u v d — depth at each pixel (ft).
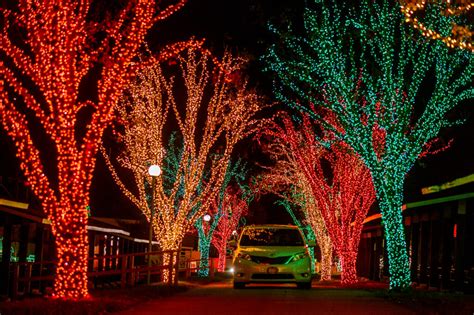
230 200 165.07
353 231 94.99
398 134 65.10
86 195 51.31
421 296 56.75
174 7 53.01
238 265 72.08
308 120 91.50
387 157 65.57
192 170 89.15
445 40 33.96
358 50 67.92
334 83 64.18
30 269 63.10
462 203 69.36
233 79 68.54
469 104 68.80
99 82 51.98
